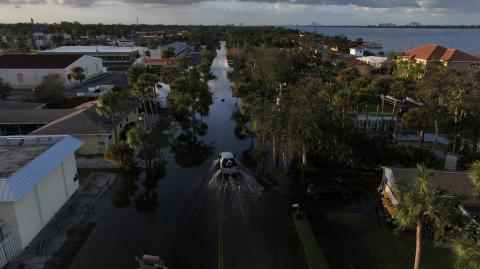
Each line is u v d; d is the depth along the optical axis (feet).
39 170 78.74
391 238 80.12
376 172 116.37
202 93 180.04
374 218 88.89
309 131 109.09
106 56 410.31
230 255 74.28
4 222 71.00
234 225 85.71
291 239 80.18
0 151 92.43
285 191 104.06
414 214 57.16
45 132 126.82
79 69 270.05
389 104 211.00
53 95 202.80
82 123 131.75
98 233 81.30
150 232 82.23
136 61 406.62
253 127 126.82
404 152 119.03
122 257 73.05
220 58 499.92
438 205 55.57
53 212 86.84
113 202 96.12
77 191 101.09
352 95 145.38
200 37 645.92
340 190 99.50
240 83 219.00
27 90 264.72
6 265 69.05
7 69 269.44
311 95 119.03
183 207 93.97
